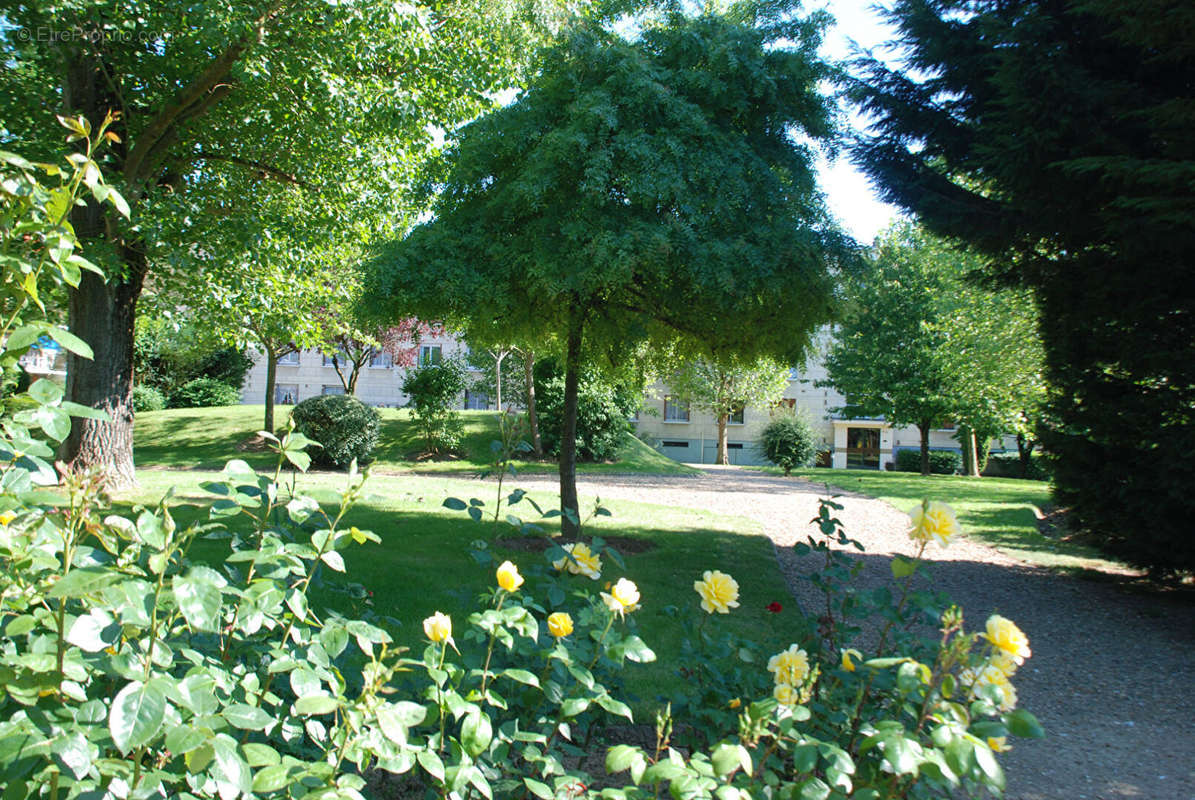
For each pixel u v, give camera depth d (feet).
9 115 27.53
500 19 27.17
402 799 8.40
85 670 4.85
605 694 6.64
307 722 5.78
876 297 82.33
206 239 31.60
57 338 5.16
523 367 68.28
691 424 119.03
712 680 8.34
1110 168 17.93
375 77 30.27
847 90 24.62
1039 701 14.66
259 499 7.20
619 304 23.90
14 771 3.96
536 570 10.46
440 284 20.11
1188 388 20.21
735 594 8.17
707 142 20.43
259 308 38.37
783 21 22.53
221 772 4.15
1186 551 21.16
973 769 4.79
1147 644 18.52
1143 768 11.57
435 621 6.05
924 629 18.04
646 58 21.18
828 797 5.44
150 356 88.22
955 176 26.37
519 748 7.65
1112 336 21.61
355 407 54.85
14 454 5.07
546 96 22.22
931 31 23.32
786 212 21.22
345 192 33.91
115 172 27.30
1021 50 19.62
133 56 29.01
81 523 5.29
